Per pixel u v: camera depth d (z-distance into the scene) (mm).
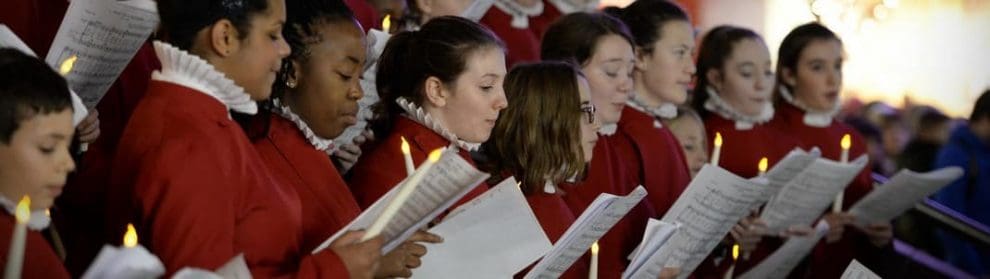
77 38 4484
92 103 4738
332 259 4125
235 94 4211
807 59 7887
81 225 4656
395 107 5234
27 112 3736
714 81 7527
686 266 6062
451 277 4562
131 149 4129
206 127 4105
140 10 4562
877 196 7461
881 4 11422
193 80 4148
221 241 4031
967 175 9039
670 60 6742
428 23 5230
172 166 4020
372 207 4246
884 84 11445
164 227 4000
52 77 3805
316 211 4656
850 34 11461
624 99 6258
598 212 4879
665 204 6555
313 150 4746
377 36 5461
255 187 4238
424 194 4316
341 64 4785
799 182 6836
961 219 8523
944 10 11305
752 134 7508
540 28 8359
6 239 3756
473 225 4551
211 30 4184
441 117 5164
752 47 7461
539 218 5410
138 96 5391
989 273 8898
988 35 11133
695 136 6965
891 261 7781
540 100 5395
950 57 11273
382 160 5117
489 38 5195
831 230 7410
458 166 4285
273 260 4246
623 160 6457
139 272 3482
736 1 11906
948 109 11305
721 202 5906
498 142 5426
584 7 8453
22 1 5039
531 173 5391
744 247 6863
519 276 5375
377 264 4188
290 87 4766
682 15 6793
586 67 6199
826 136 7926
